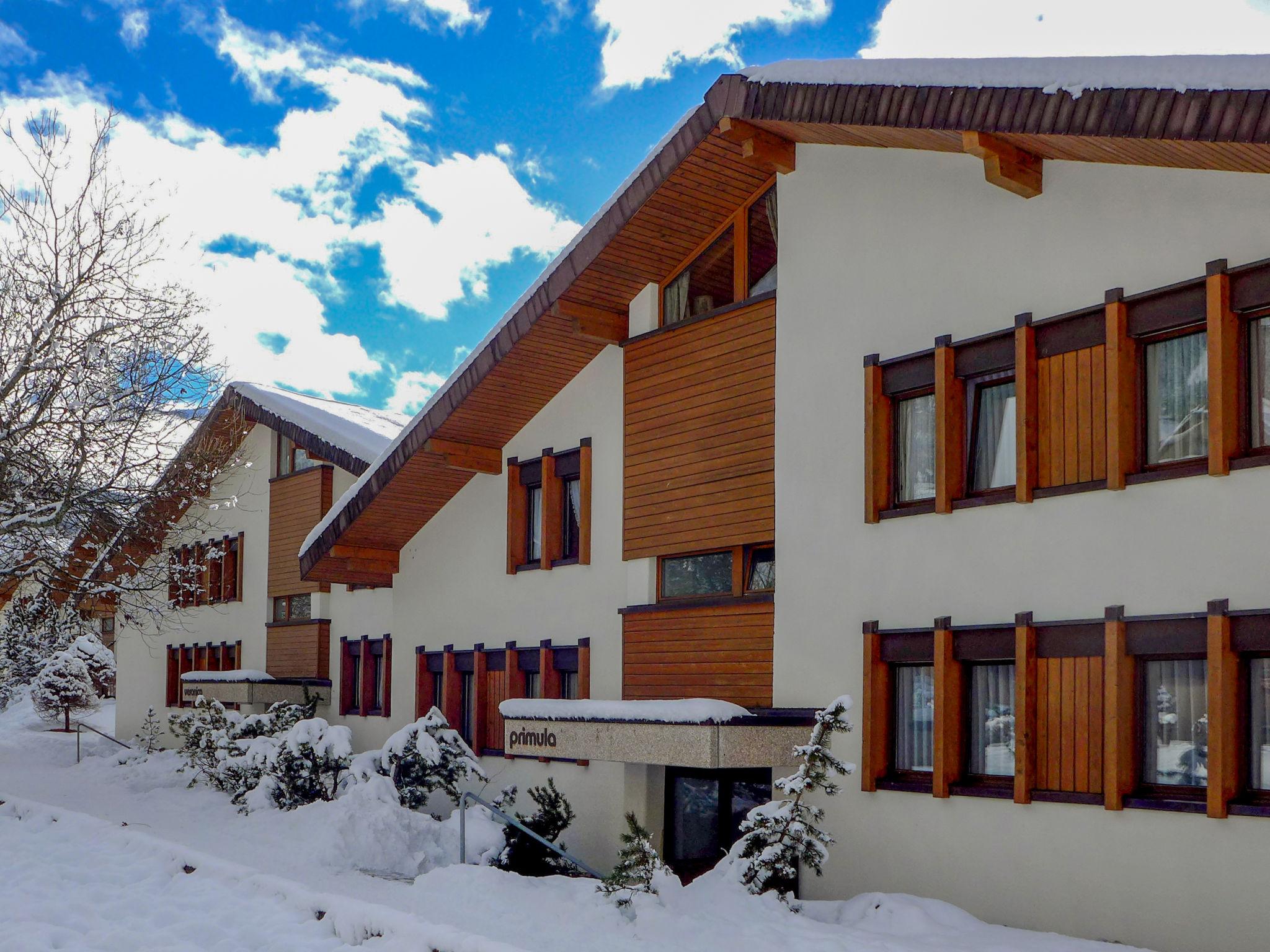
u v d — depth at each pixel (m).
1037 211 11.09
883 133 11.48
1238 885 9.22
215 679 24.45
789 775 13.16
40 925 10.18
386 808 15.42
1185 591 9.77
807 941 9.41
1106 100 9.09
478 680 18.14
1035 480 10.99
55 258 20.42
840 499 12.68
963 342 11.59
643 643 15.13
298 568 24.19
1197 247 9.87
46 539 20.88
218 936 9.91
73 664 37.56
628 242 14.59
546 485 17.12
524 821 15.06
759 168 13.77
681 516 14.71
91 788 22.14
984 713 11.49
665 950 9.21
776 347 13.62
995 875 10.88
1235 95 8.23
